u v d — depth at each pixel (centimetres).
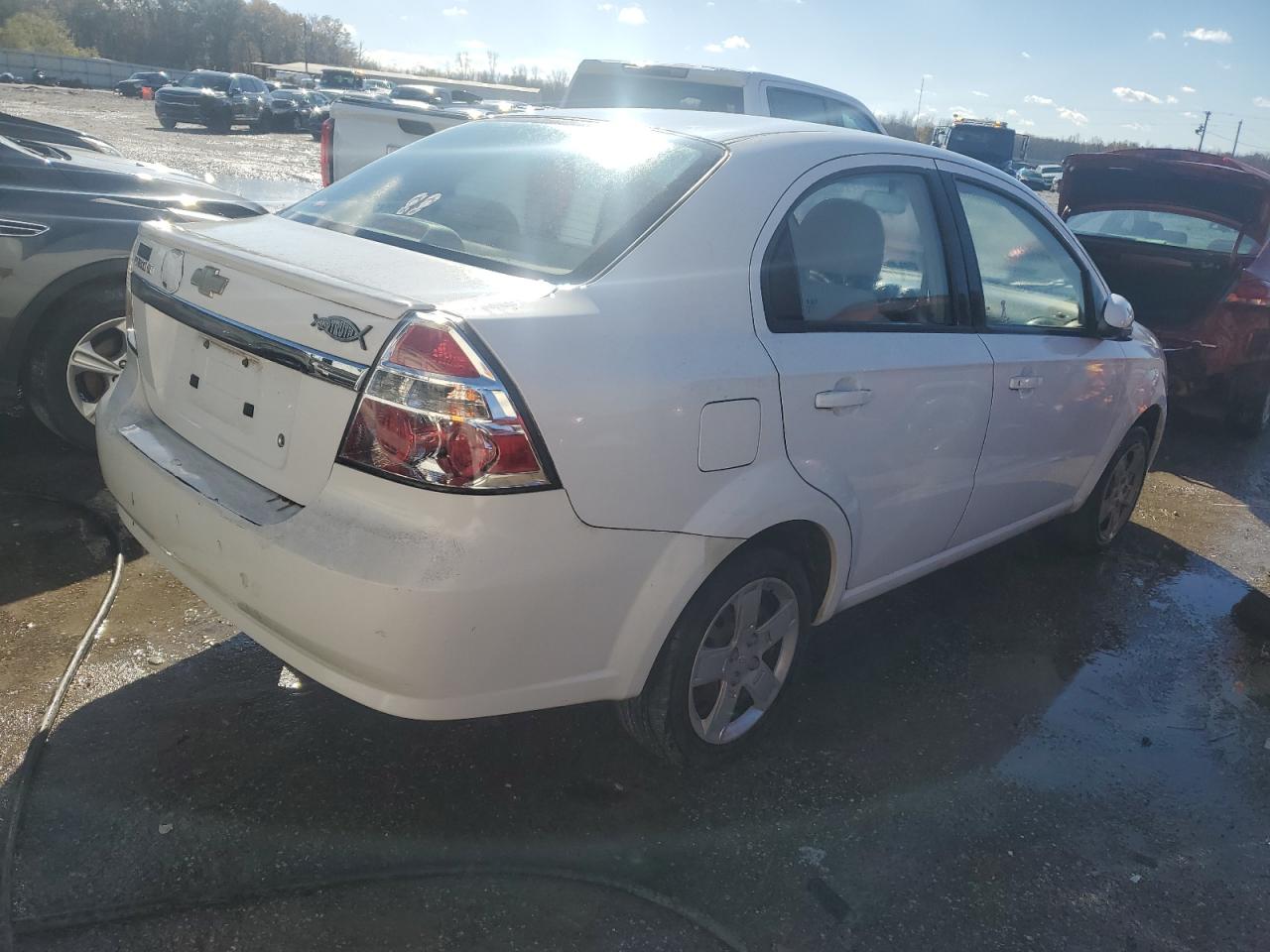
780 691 289
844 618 382
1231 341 652
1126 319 382
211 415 249
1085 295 391
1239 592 446
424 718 212
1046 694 341
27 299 404
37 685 285
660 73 732
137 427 270
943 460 314
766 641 277
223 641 318
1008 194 354
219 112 2762
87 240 411
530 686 221
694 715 262
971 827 266
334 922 214
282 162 2020
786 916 229
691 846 248
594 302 224
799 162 277
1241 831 278
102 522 388
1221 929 240
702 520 236
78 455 450
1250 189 690
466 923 217
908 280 305
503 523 203
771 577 267
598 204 256
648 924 222
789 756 289
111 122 2736
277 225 283
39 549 362
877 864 249
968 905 238
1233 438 716
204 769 257
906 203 308
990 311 337
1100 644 383
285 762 263
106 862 224
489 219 263
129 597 338
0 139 421
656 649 238
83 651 303
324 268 231
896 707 322
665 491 227
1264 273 664
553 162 281
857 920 230
